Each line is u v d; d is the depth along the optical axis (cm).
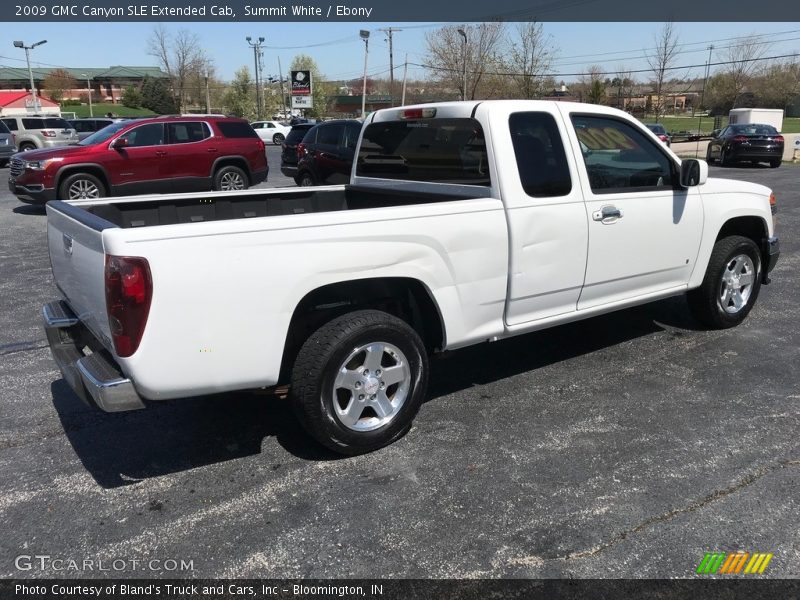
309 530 313
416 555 296
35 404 454
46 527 319
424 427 414
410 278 380
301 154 1456
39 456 385
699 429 405
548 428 410
